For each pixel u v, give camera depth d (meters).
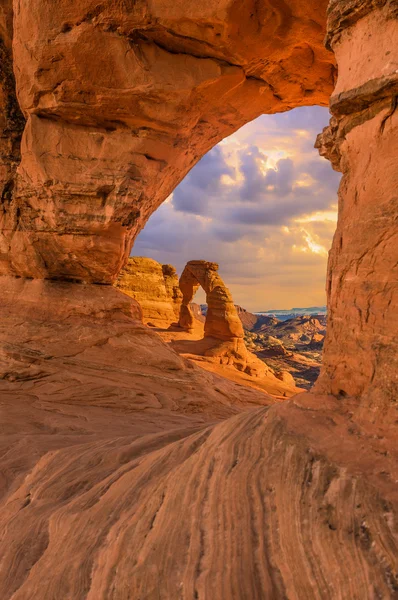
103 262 13.74
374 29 3.99
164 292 47.50
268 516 3.00
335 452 3.25
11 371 11.43
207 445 4.20
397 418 3.18
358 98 4.07
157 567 2.93
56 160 12.63
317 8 10.38
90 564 3.42
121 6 10.25
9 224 14.16
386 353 3.45
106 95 11.66
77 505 4.52
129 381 12.16
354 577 2.36
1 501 5.64
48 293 13.91
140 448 5.95
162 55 11.37
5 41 12.92
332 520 2.74
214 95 12.46
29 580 3.60
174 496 3.65
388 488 2.79
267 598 2.49
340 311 4.16
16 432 8.48
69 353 12.43
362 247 3.93
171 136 13.12
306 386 51.25
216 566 2.78
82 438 8.06
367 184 4.03
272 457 3.50
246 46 11.36
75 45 10.80
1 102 13.66
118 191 12.62
